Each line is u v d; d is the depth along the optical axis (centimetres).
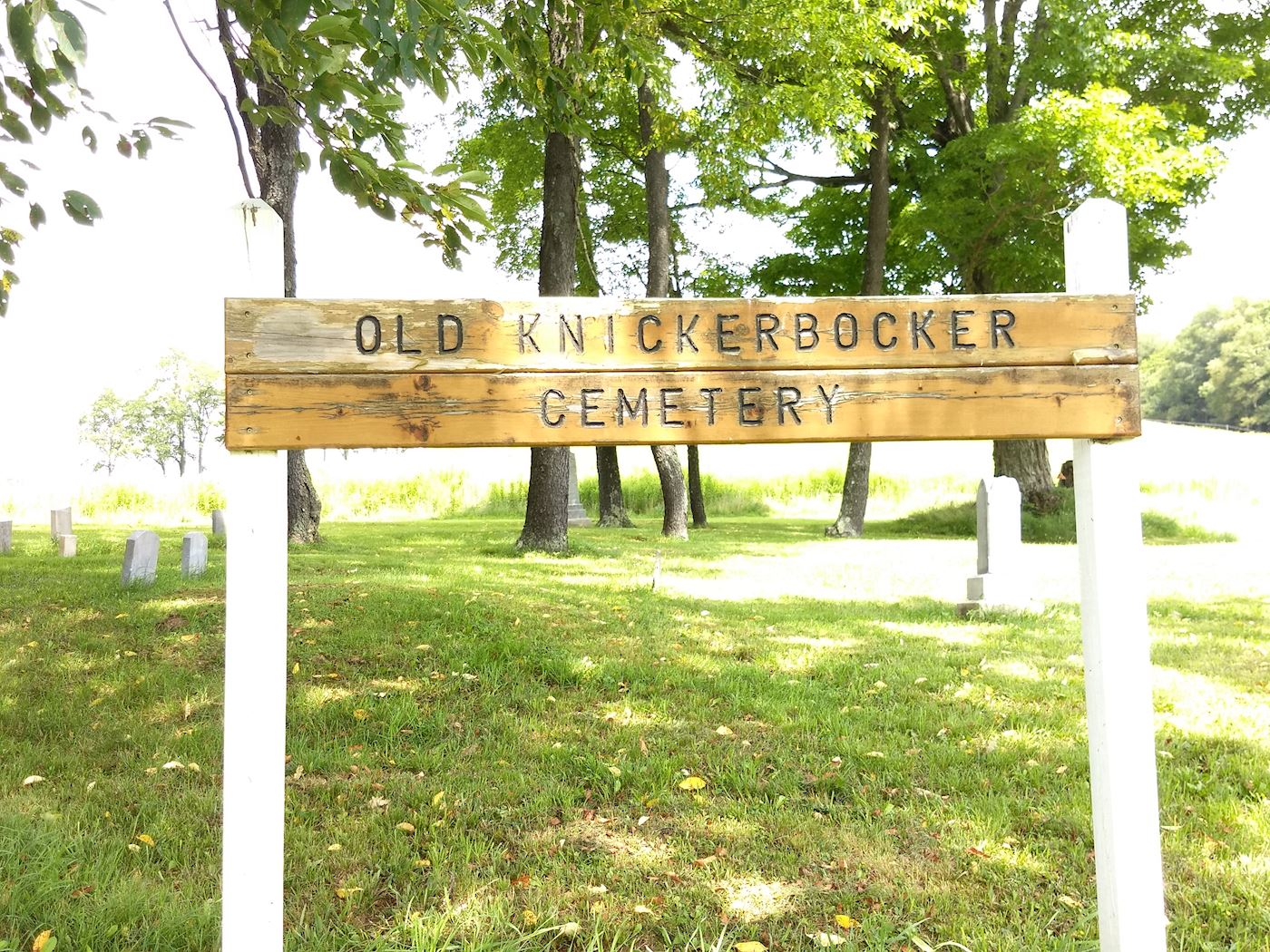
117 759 468
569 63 635
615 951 295
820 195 2328
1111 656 250
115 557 1248
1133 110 1703
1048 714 539
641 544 1652
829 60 1442
